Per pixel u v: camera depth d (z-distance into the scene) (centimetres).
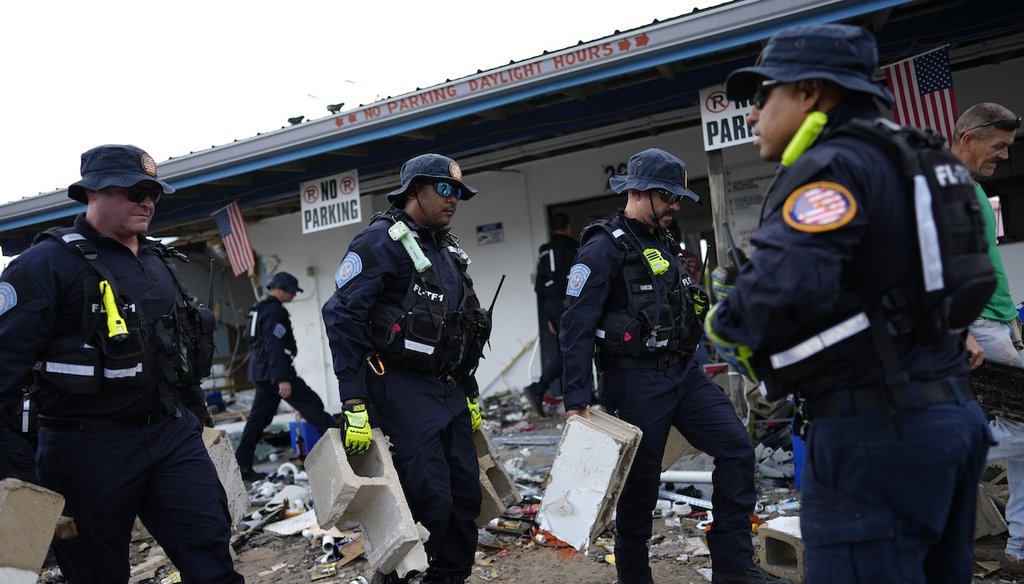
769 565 366
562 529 303
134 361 267
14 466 277
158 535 279
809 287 157
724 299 187
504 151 868
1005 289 329
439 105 691
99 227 279
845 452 174
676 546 416
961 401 173
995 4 579
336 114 749
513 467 610
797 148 180
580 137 827
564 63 622
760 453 540
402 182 324
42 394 265
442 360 316
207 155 832
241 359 1419
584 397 321
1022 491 340
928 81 577
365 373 309
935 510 170
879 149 170
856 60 178
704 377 345
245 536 497
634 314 324
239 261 956
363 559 437
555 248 805
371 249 307
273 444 884
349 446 293
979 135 324
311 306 1091
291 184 917
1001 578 344
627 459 305
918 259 166
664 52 586
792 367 180
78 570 271
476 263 990
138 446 269
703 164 841
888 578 170
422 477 301
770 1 540
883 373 169
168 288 294
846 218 159
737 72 192
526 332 963
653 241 338
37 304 252
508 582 386
